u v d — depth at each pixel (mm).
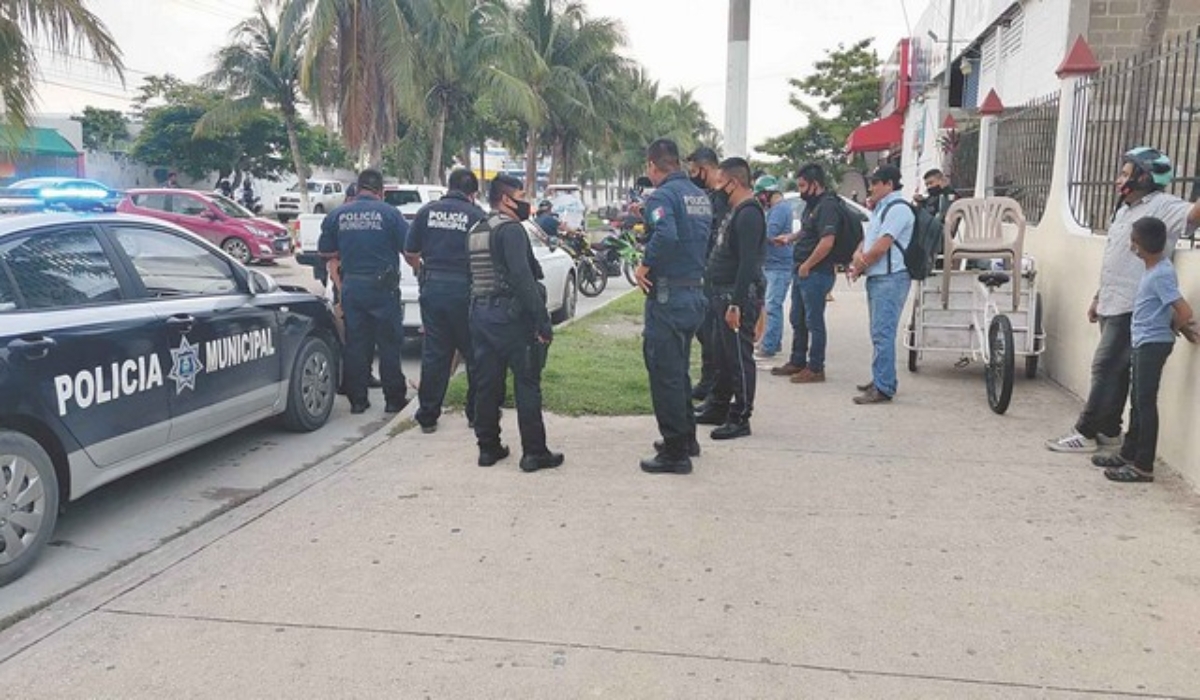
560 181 44438
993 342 6949
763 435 6285
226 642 3529
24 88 13352
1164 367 5520
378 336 7215
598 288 15773
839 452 5871
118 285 4988
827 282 7812
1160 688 3160
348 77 25000
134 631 3631
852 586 3941
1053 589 3891
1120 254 5438
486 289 5383
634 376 7969
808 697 3127
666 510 4844
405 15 25891
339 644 3498
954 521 4656
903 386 7809
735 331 6035
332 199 29594
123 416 4801
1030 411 6887
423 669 3316
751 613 3709
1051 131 8453
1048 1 12391
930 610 3721
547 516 4770
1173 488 5113
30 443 4234
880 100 32156
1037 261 8438
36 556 4336
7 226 4535
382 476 5473
